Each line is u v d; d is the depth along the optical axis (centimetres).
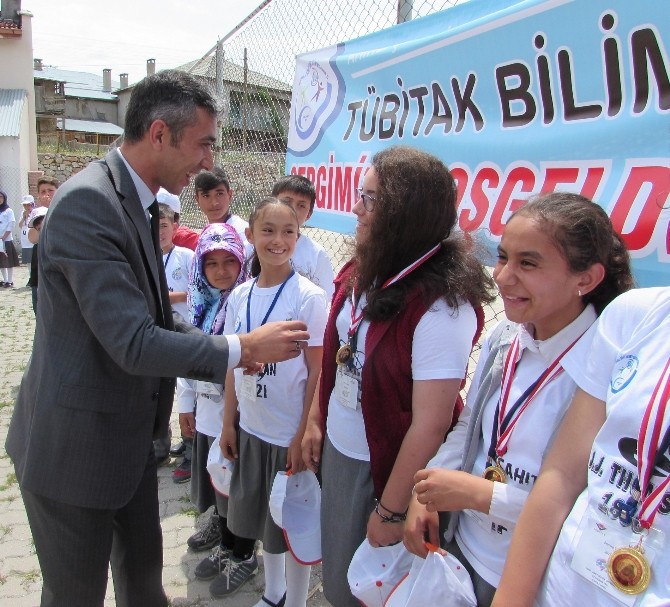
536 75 178
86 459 159
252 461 213
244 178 454
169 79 157
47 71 4725
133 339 146
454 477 124
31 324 708
